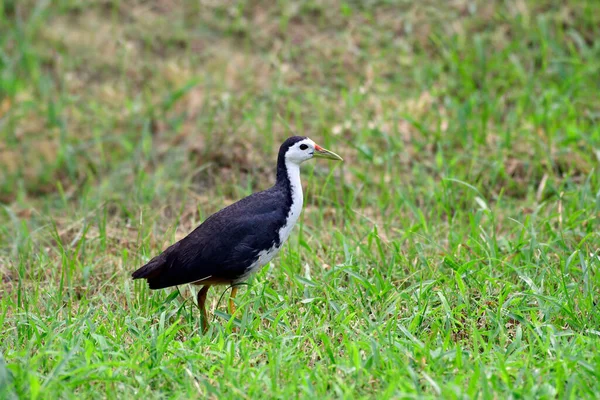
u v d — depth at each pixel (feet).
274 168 46.83
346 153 47.14
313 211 42.32
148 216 41.52
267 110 50.39
